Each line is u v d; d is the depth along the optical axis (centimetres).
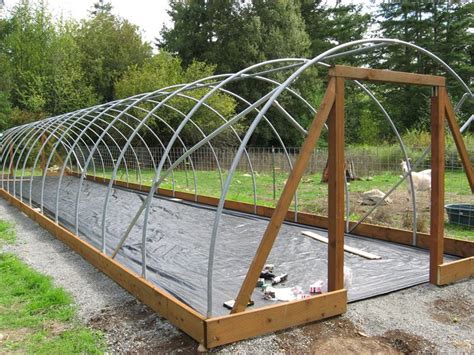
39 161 1903
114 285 459
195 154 2008
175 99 1834
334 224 366
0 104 2150
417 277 459
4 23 2541
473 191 455
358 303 395
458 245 520
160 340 336
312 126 348
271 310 335
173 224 763
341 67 358
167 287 446
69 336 346
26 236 694
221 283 454
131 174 1739
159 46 3009
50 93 2314
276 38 2462
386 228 609
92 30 2539
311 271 486
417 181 936
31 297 428
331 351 312
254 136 2572
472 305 392
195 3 2625
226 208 902
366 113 2534
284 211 340
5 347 328
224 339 316
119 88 2159
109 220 818
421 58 2438
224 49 2544
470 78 2395
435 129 425
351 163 1398
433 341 327
